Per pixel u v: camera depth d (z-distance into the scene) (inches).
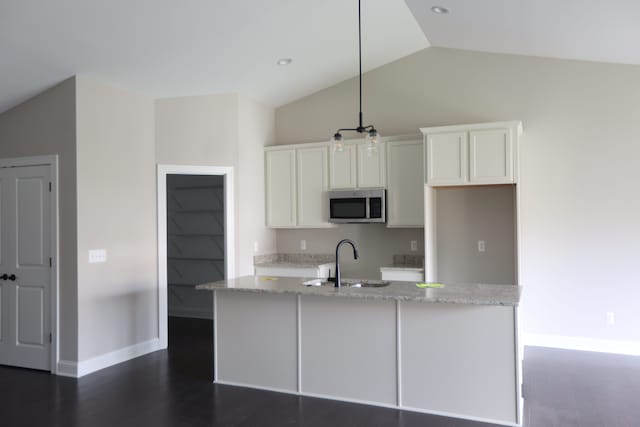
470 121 209.9
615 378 158.7
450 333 132.5
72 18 136.9
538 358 180.7
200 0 140.1
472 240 209.0
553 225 195.8
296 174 231.8
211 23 154.7
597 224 189.8
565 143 194.5
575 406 136.6
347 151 221.1
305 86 230.2
